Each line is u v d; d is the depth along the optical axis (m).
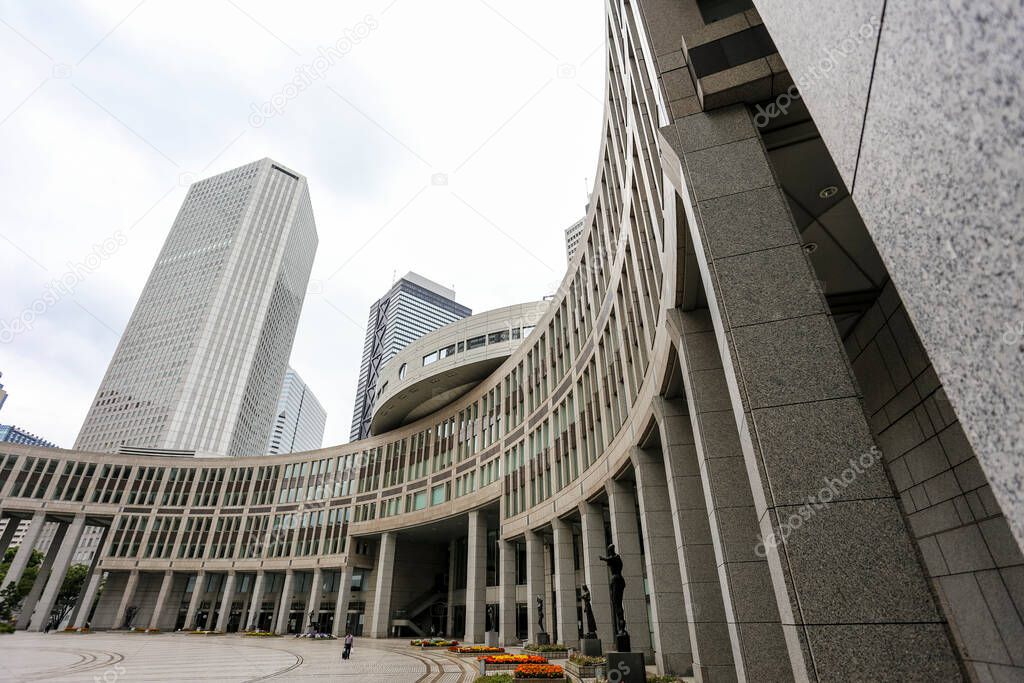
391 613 51.25
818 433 6.05
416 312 171.75
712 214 8.04
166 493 62.66
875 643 4.93
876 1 2.32
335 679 16.47
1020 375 1.44
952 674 4.68
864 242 10.38
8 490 57.88
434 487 46.38
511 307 44.00
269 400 137.00
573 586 28.41
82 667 19.64
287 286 146.38
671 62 10.51
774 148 9.09
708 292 7.89
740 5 10.97
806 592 5.29
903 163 2.22
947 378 1.98
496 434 40.28
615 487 23.36
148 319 127.75
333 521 55.12
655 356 16.80
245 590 58.59
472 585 38.62
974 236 1.67
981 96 1.49
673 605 17.38
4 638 39.50
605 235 25.70
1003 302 1.51
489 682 14.12
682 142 8.96
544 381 34.28
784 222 7.64
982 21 1.42
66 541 57.88
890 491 5.55
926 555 10.52
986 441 1.71
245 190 143.00
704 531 14.84
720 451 11.79
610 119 22.25
